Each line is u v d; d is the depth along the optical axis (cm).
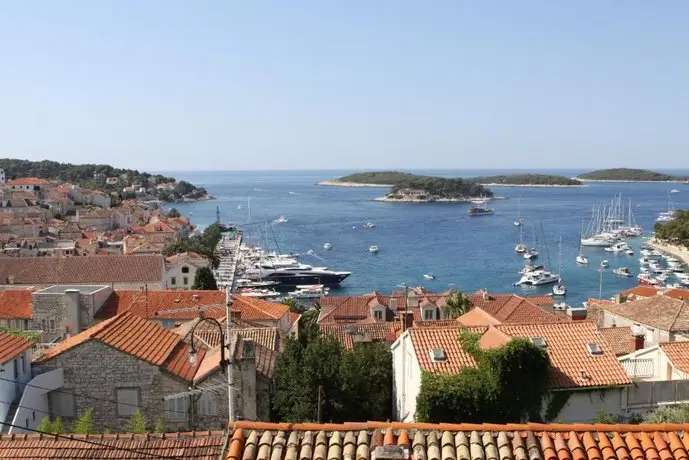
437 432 1617
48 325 6794
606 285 17038
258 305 7394
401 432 1614
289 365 4162
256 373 3978
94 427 3556
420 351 3797
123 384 3572
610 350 3797
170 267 12669
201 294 7519
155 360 3622
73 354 3559
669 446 1543
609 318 7144
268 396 4044
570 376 3566
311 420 3894
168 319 6875
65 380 3556
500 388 3384
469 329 4019
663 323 6225
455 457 1532
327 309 10144
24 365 3450
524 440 1589
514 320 7269
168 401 3594
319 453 1549
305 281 17550
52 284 10300
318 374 3997
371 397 4419
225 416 3619
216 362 3722
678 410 3281
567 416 3506
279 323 6919
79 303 6856
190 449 2083
